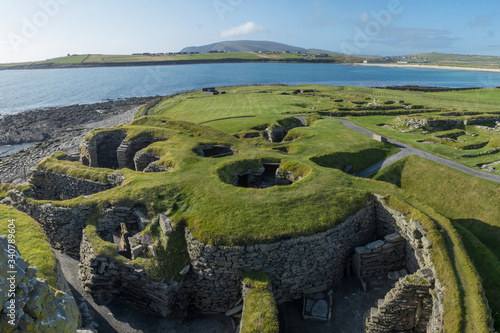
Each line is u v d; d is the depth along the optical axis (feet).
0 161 172.65
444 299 52.19
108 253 66.03
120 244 78.79
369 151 132.36
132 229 79.51
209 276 64.80
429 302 57.52
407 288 57.06
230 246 62.59
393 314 59.11
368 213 80.23
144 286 63.87
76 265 78.18
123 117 274.36
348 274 74.02
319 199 78.33
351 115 224.94
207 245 63.67
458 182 107.34
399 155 132.05
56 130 236.84
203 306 67.21
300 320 62.85
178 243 68.44
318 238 66.54
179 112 252.62
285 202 76.18
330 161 119.14
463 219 97.09
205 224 67.87
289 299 66.95
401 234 73.61
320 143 138.21
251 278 61.52
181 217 71.67
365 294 68.80
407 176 119.85
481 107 251.60
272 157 109.19
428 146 144.15
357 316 63.77
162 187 82.74
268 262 63.52
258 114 224.12
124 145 125.80
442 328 49.19
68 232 80.18
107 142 135.64
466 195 102.37
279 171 105.60
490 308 52.90
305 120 201.98
